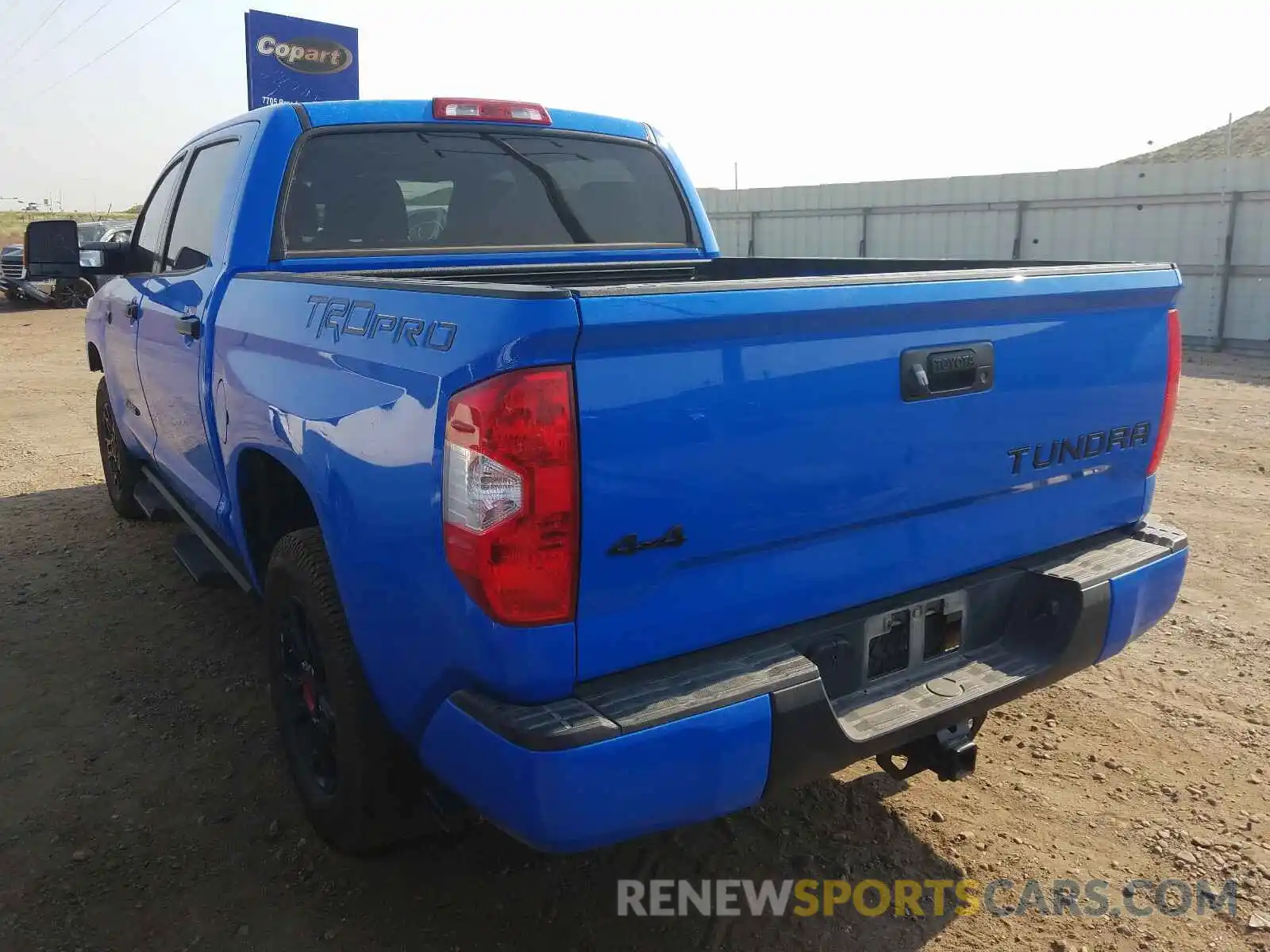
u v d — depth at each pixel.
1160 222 13.93
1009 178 15.33
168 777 3.30
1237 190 13.09
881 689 2.43
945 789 3.21
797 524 2.17
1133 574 2.70
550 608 1.91
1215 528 5.76
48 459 7.70
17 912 2.65
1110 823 3.02
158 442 4.43
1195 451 7.64
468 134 3.80
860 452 2.23
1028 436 2.56
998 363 2.44
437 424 1.97
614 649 2.01
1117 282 2.64
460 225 3.84
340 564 2.39
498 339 1.85
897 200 16.81
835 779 3.28
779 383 2.08
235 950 2.53
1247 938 2.55
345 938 2.57
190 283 3.69
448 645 2.04
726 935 2.59
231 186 3.51
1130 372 2.77
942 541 2.49
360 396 2.25
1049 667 2.57
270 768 3.35
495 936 2.58
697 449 1.99
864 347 2.19
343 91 18.36
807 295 2.06
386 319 2.24
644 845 2.96
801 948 2.55
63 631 4.42
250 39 17.08
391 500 2.13
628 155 4.27
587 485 1.88
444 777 2.16
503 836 2.99
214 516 3.72
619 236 4.27
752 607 2.18
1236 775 3.26
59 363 13.40
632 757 1.91
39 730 3.60
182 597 4.80
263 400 2.83
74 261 4.78
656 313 1.88
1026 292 2.42
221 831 3.01
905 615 2.45
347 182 3.55
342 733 2.53
